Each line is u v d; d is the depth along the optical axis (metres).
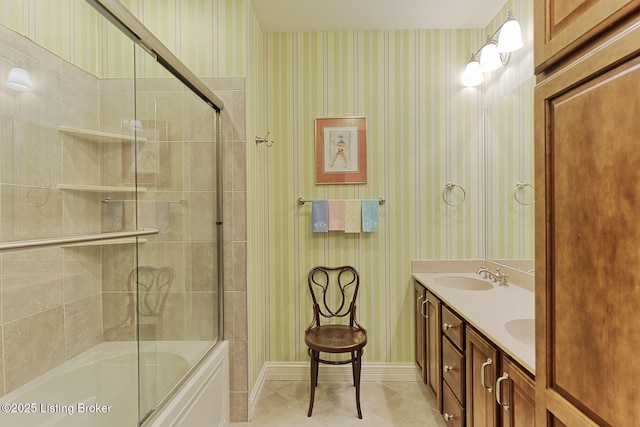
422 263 2.51
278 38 2.54
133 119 1.92
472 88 2.50
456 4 2.20
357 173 2.52
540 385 0.74
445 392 1.82
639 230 0.50
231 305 2.05
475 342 1.41
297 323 2.55
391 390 2.37
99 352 1.87
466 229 2.51
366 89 2.52
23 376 1.54
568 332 0.66
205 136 1.96
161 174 1.92
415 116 2.52
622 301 0.53
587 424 0.60
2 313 1.47
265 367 2.53
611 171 0.55
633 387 0.51
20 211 1.54
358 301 2.54
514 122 2.05
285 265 2.55
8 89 1.50
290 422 2.01
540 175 0.74
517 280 2.02
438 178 2.52
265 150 2.54
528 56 1.90
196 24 2.06
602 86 0.57
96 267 1.91
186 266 1.94
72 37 1.81
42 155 1.64
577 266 0.63
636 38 0.50
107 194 1.93
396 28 2.49
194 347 1.90
